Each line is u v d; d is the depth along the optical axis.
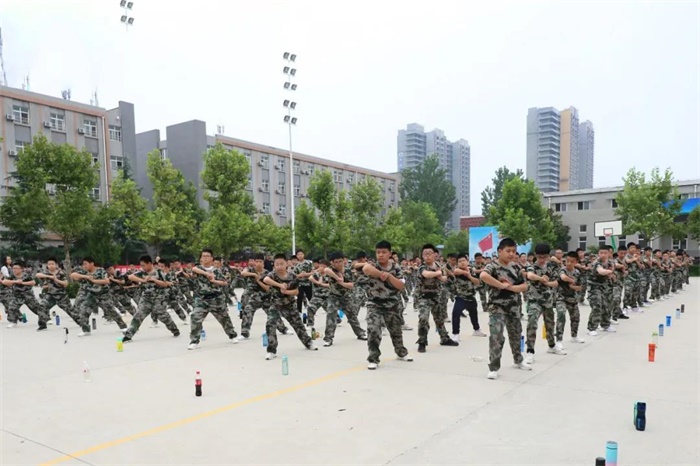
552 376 6.34
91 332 10.95
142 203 29.66
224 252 25.94
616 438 4.19
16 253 27.16
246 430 4.53
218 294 8.98
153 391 5.94
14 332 11.23
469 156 101.38
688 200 38.19
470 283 9.09
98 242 27.47
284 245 29.08
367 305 7.14
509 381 6.12
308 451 4.02
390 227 32.38
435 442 4.15
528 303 7.31
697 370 6.58
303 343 8.47
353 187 31.83
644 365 6.91
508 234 36.50
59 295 11.63
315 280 10.20
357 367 7.02
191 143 39.78
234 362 7.50
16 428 4.72
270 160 44.62
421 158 95.31
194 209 35.53
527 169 91.38
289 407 5.18
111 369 7.20
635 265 12.63
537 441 4.14
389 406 5.15
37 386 6.29
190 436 4.41
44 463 3.90
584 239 44.81
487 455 3.87
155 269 9.84
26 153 21.50
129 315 14.19
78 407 5.36
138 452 4.08
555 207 46.53
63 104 32.12
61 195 21.45
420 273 8.12
